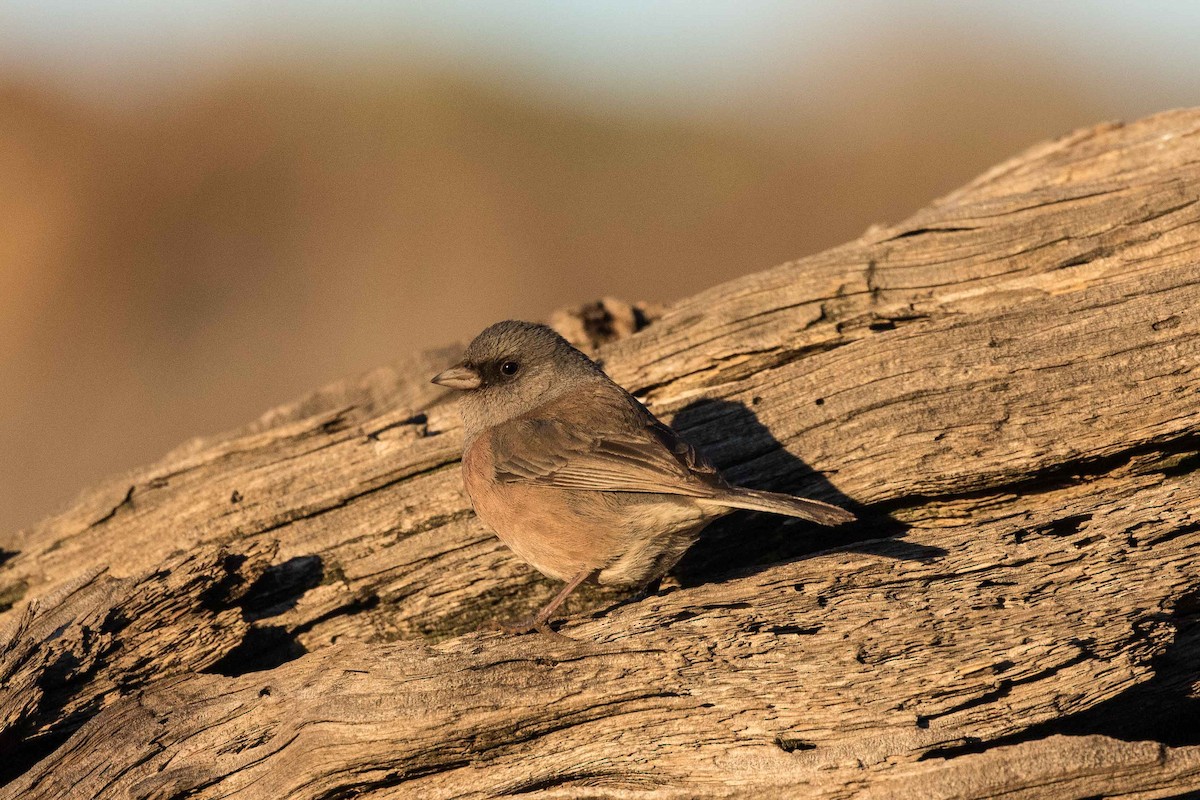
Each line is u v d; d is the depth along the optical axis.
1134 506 9.55
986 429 10.05
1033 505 10.34
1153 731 8.82
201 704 9.04
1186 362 9.80
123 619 9.83
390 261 27.33
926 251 11.36
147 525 11.60
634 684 8.36
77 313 26.25
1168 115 13.18
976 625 8.48
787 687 8.16
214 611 10.14
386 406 14.11
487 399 11.04
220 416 22.09
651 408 11.32
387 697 8.44
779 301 11.52
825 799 7.70
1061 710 7.89
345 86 32.62
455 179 29.59
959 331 10.46
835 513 8.58
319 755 8.41
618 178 30.73
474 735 8.33
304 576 10.87
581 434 9.77
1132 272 10.72
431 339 24.59
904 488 10.23
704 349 11.63
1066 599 8.68
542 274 27.19
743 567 10.79
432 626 10.80
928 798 7.51
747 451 10.70
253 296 26.36
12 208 28.31
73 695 9.43
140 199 28.97
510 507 9.84
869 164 32.75
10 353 24.66
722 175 31.66
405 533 10.95
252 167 29.80
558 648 8.80
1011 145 33.03
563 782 8.34
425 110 31.19
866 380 10.55
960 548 9.53
